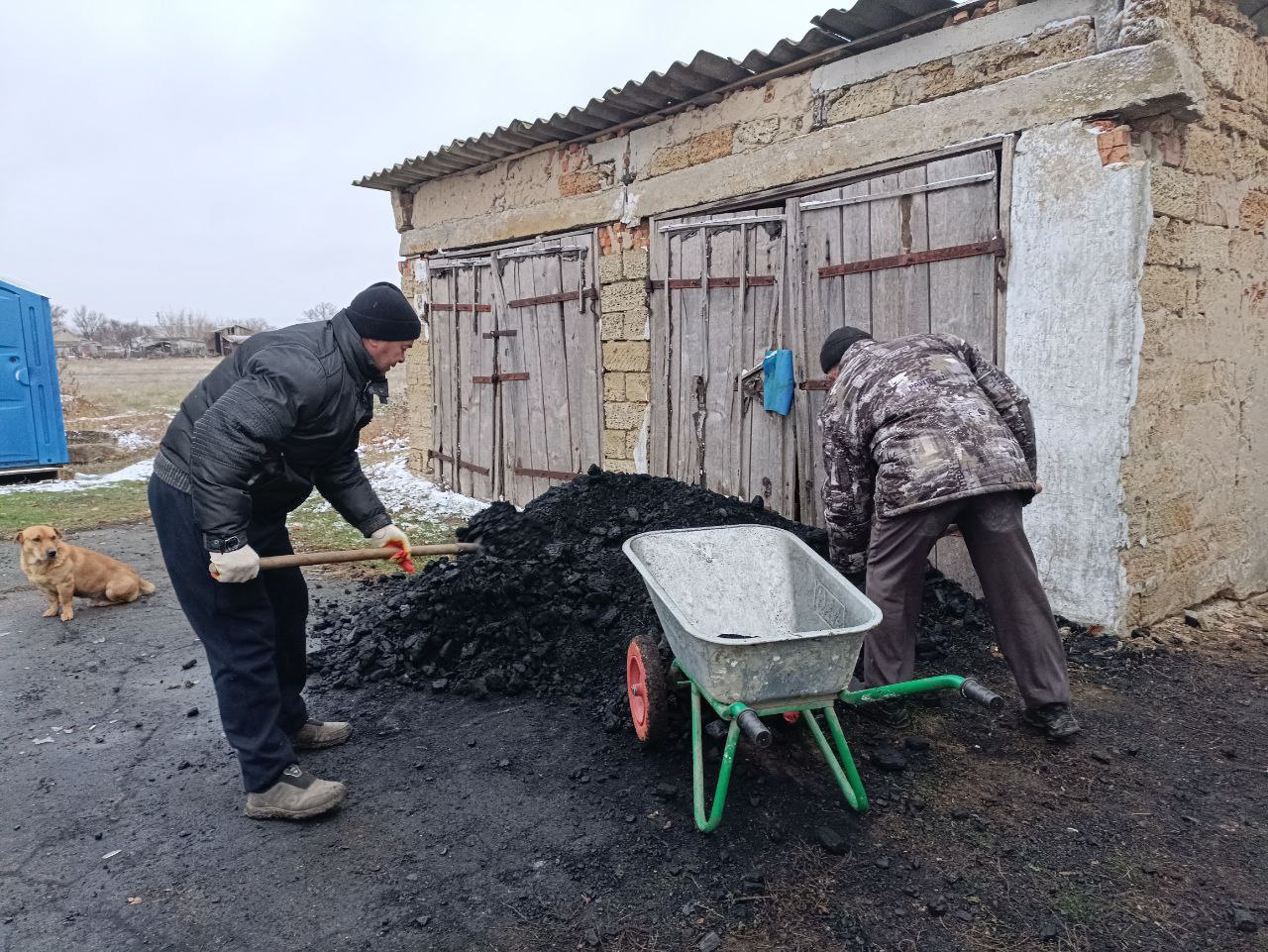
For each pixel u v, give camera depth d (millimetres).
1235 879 2607
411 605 4547
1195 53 4203
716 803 2750
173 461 2865
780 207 5781
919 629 4477
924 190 4844
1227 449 4988
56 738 3766
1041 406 4496
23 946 2410
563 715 3822
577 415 7578
